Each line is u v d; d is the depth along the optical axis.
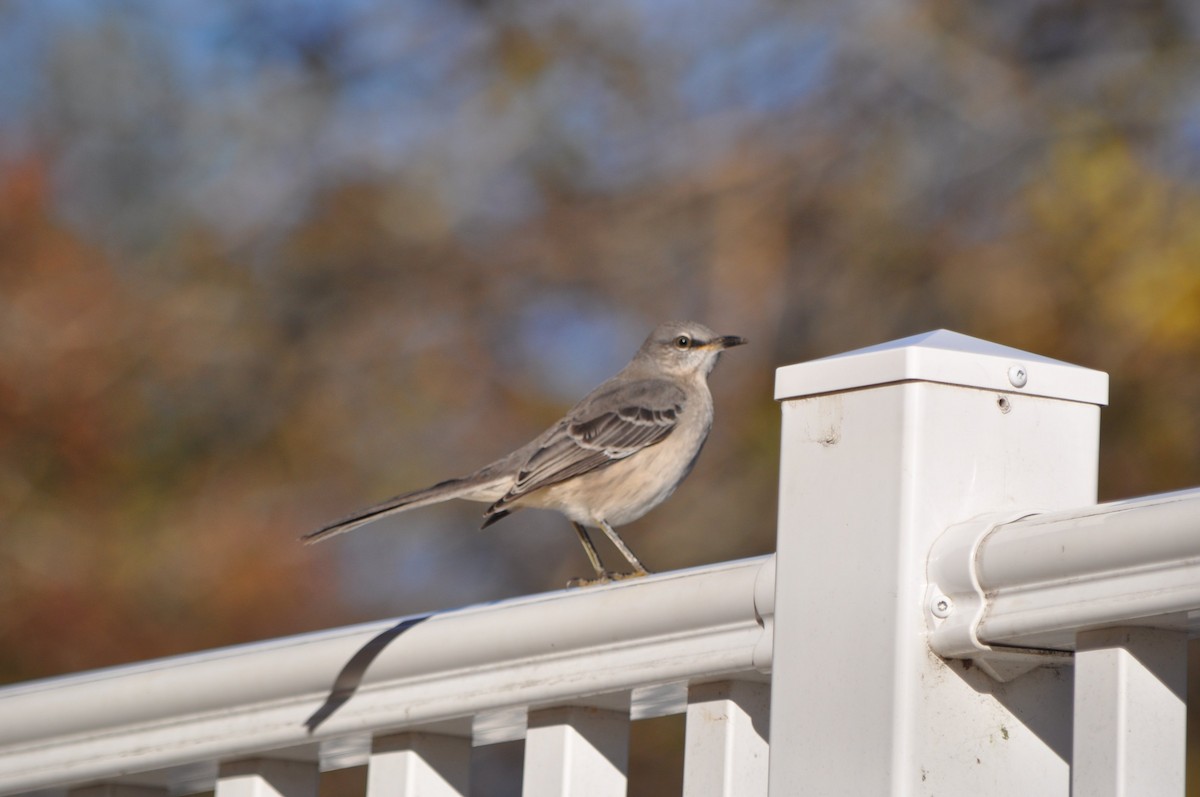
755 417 15.40
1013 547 2.70
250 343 16.73
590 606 3.31
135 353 15.74
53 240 15.77
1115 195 15.59
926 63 17.42
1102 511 2.62
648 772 12.54
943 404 2.91
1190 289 14.81
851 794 2.84
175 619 13.99
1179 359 14.57
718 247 17.50
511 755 13.34
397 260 17.66
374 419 16.61
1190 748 12.03
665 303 17.34
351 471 16.17
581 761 3.41
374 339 17.19
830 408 3.03
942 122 17.38
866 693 2.85
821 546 2.98
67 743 4.19
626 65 18.41
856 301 16.70
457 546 15.20
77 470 14.58
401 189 17.92
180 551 14.45
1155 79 16.39
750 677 3.17
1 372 14.73
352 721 3.68
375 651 3.65
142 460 15.16
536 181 18.02
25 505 14.16
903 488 2.87
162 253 17.16
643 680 3.22
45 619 13.58
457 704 3.51
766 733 3.21
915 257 16.52
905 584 2.83
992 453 2.94
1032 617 2.66
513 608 3.46
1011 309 15.59
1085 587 2.60
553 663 3.38
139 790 4.33
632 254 17.61
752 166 17.62
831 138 17.56
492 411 16.81
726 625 3.14
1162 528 2.48
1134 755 2.56
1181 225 15.35
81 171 17.23
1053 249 15.61
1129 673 2.58
